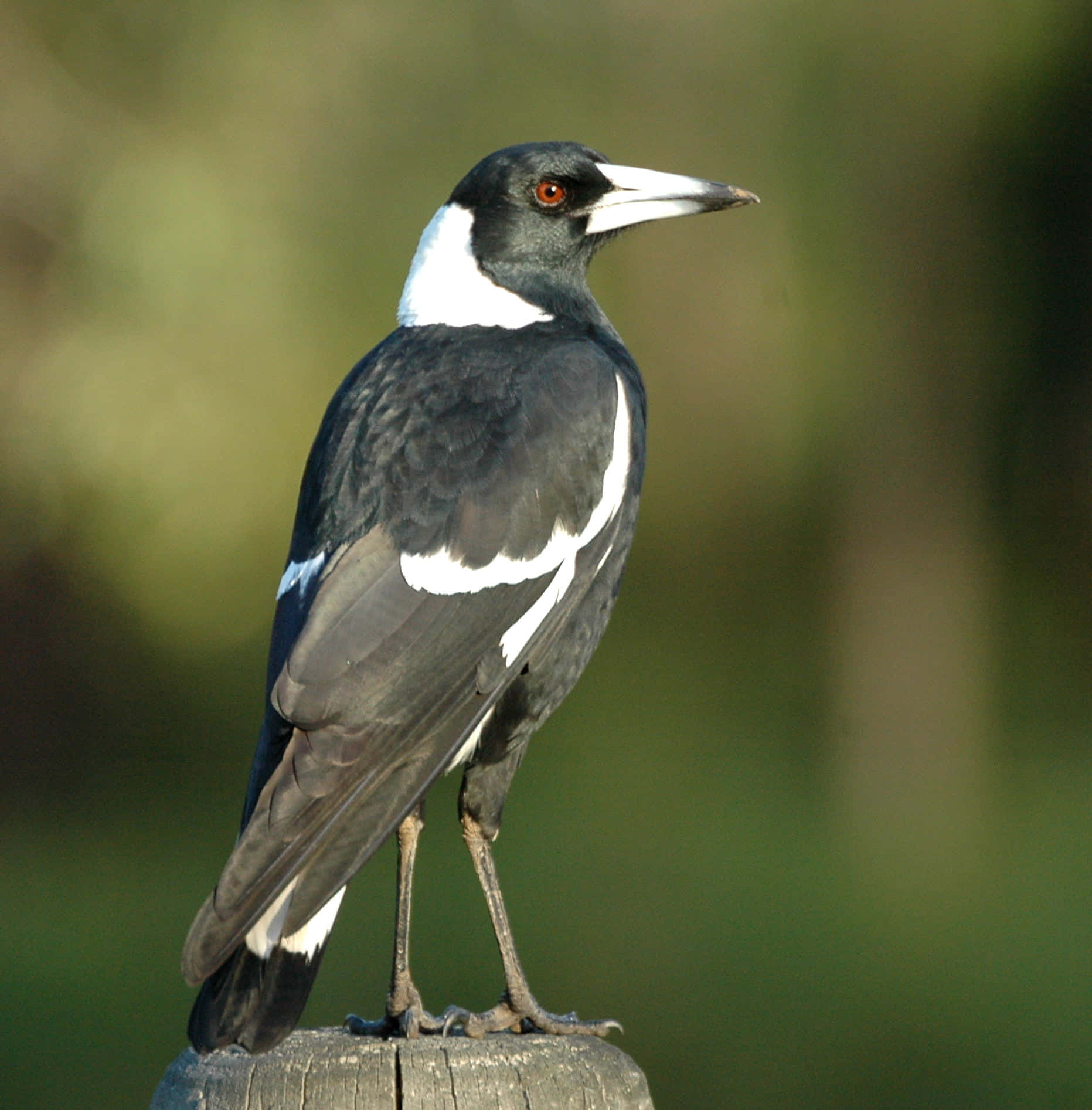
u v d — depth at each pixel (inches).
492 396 198.8
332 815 168.4
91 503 609.6
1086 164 713.0
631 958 548.7
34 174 604.7
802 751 888.3
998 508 851.4
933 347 778.8
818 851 712.4
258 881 159.6
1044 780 837.2
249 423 597.3
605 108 633.6
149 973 538.9
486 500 192.1
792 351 742.5
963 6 665.0
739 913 604.1
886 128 691.4
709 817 770.8
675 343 753.0
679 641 1025.5
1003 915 596.1
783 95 659.4
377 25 607.8
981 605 844.6
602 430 201.9
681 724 933.2
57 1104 432.5
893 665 842.8
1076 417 808.9
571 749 905.5
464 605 188.2
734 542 981.8
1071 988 506.0
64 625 768.9
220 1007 160.1
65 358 589.0
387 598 184.1
